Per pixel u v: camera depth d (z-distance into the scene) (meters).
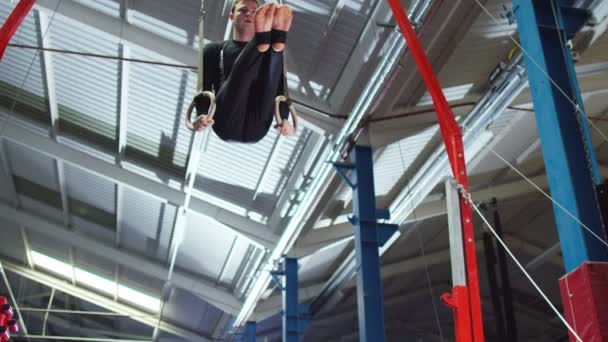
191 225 20.52
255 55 4.32
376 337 12.04
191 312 27.14
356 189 13.23
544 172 18.05
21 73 16.64
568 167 6.32
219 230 20.12
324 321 27.28
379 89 11.79
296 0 11.95
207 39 13.47
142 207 20.64
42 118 18.09
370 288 12.42
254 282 21.27
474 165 16.58
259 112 4.73
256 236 18.59
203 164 17.31
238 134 4.86
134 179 18.48
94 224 23.09
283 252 18.00
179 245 22.23
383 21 11.54
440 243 21.97
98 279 26.70
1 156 20.48
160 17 13.29
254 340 23.25
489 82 13.11
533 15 7.22
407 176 16.48
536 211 19.80
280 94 4.84
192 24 13.21
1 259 26.80
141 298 27.22
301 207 15.62
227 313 25.59
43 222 23.47
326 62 13.11
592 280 4.56
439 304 27.20
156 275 23.91
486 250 16.53
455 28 11.34
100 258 25.22
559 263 21.77
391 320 28.72
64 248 25.38
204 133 15.16
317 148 14.73
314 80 13.53
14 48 15.72
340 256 21.45
